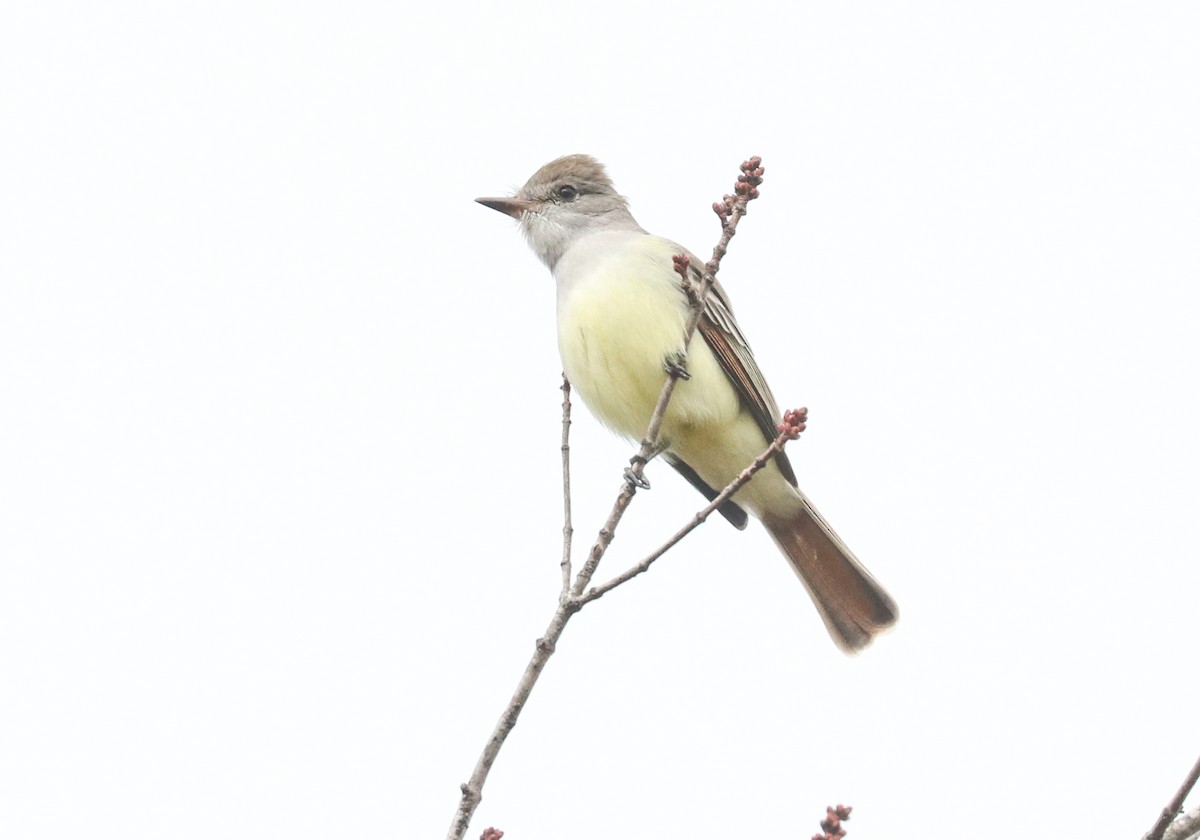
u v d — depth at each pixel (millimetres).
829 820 6441
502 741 7574
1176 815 6711
